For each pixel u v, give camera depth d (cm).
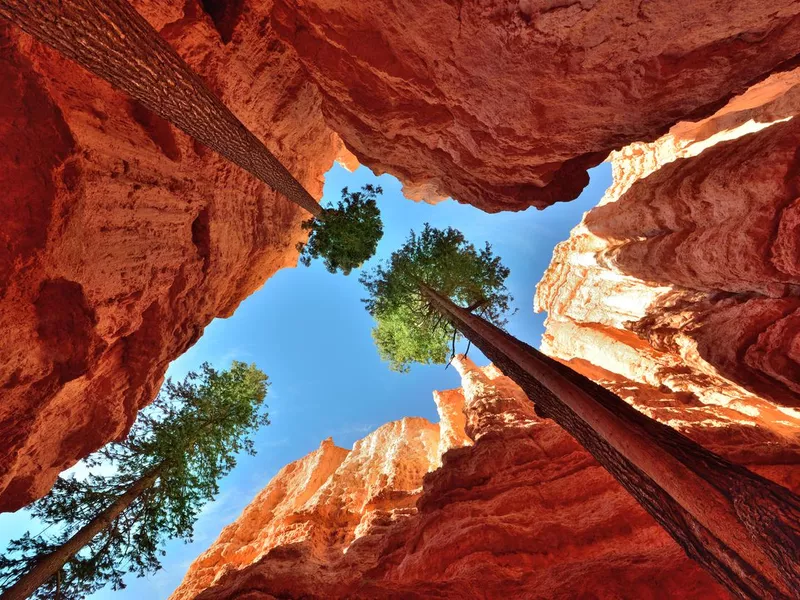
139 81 350
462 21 603
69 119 592
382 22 708
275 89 1123
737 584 319
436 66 738
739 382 1003
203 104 448
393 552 1008
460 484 1019
